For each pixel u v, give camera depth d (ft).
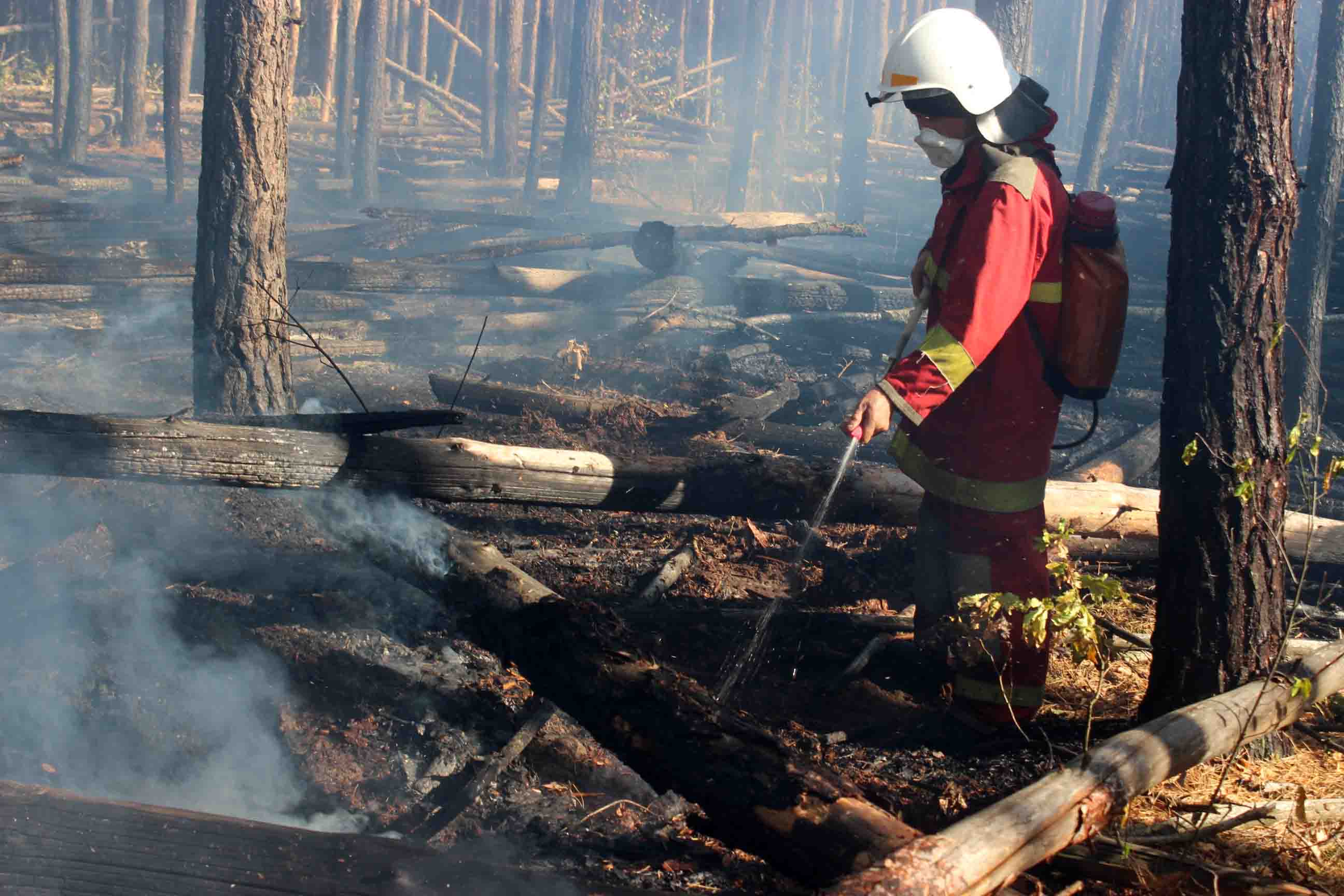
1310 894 7.47
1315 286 23.86
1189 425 9.87
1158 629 10.41
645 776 8.62
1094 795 7.48
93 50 67.05
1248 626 9.92
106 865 6.81
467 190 51.44
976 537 10.92
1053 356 10.56
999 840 6.75
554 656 9.74
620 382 23.48
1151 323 28.66
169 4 40.32
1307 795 9.21
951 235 10.61
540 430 20.66
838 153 62.03
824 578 14.56
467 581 11.04
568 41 71.97
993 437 10.72
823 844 7.28
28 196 41.24
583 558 15.64
